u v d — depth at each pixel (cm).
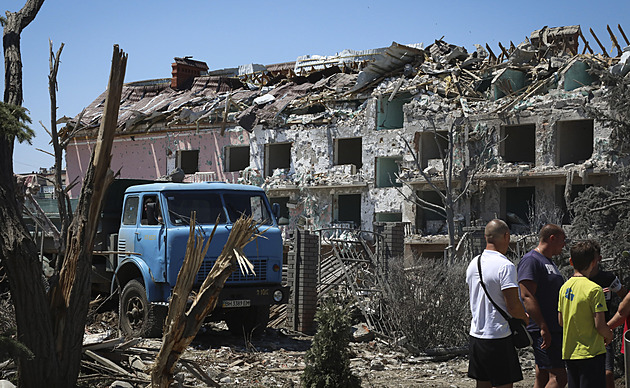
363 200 4094
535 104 3606
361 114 4166
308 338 1538
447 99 3931
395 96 4156
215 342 1409
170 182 1526
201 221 1387
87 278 896
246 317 1484
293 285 1599
